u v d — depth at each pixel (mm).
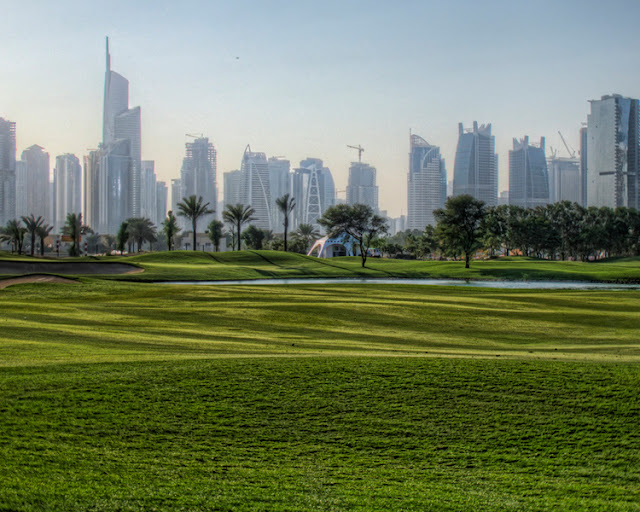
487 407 16672
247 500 11266
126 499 11016
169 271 98250
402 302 45125
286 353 24172
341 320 36750
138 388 17391
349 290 56344
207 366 19875
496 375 19281
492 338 31266
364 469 13039
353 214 131250
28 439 13617
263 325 34594
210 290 55062
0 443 13281
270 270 112875
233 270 106625
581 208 177875
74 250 158875
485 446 14383
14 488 11133
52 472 12000
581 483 12531
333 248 199875
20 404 15727
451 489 12094
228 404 16469
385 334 32000
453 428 15344
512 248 186250
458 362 20969
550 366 20484
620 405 16797
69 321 33844
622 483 12547
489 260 151875
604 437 14898
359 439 14641
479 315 39000
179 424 15055
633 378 18984
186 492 11469
